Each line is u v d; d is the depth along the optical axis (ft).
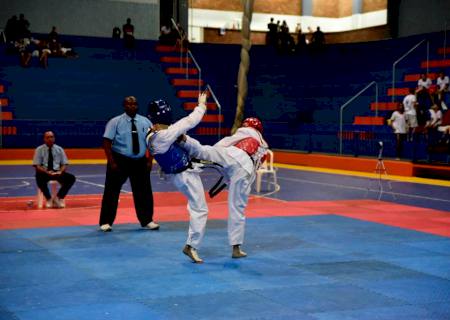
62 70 110.63
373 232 37.99
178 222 41.11
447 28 113.50
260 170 59.16
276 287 25.46
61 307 22.56
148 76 115.34
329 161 88.02
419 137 85.61
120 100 113.19
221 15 141.59
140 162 38.32
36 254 31.32
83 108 110.93
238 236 30.58
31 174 73.77
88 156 98.43
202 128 110.73
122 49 116.37
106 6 125.29
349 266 29.19
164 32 119.75
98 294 24.25
